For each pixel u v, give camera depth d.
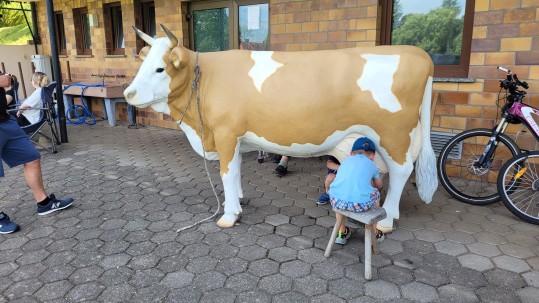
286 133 3.12
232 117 3.17
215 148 3.56
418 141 3.20
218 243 3.19
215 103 3.19
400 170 3.15
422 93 3.00
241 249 3.09
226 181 3.37
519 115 3.74
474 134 4.00
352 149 2.94
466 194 4.07
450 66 4.78
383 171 3.34
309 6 5.43
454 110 4.58
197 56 3.28
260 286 2.61
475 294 2.51
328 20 5.32
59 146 6.59
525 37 4.06
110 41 8.94
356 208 2.66
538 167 4.04
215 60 3.29
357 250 3.06
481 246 3.11
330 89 2.98
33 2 10.62
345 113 3.03
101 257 3.00
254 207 3.91
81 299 2.51
